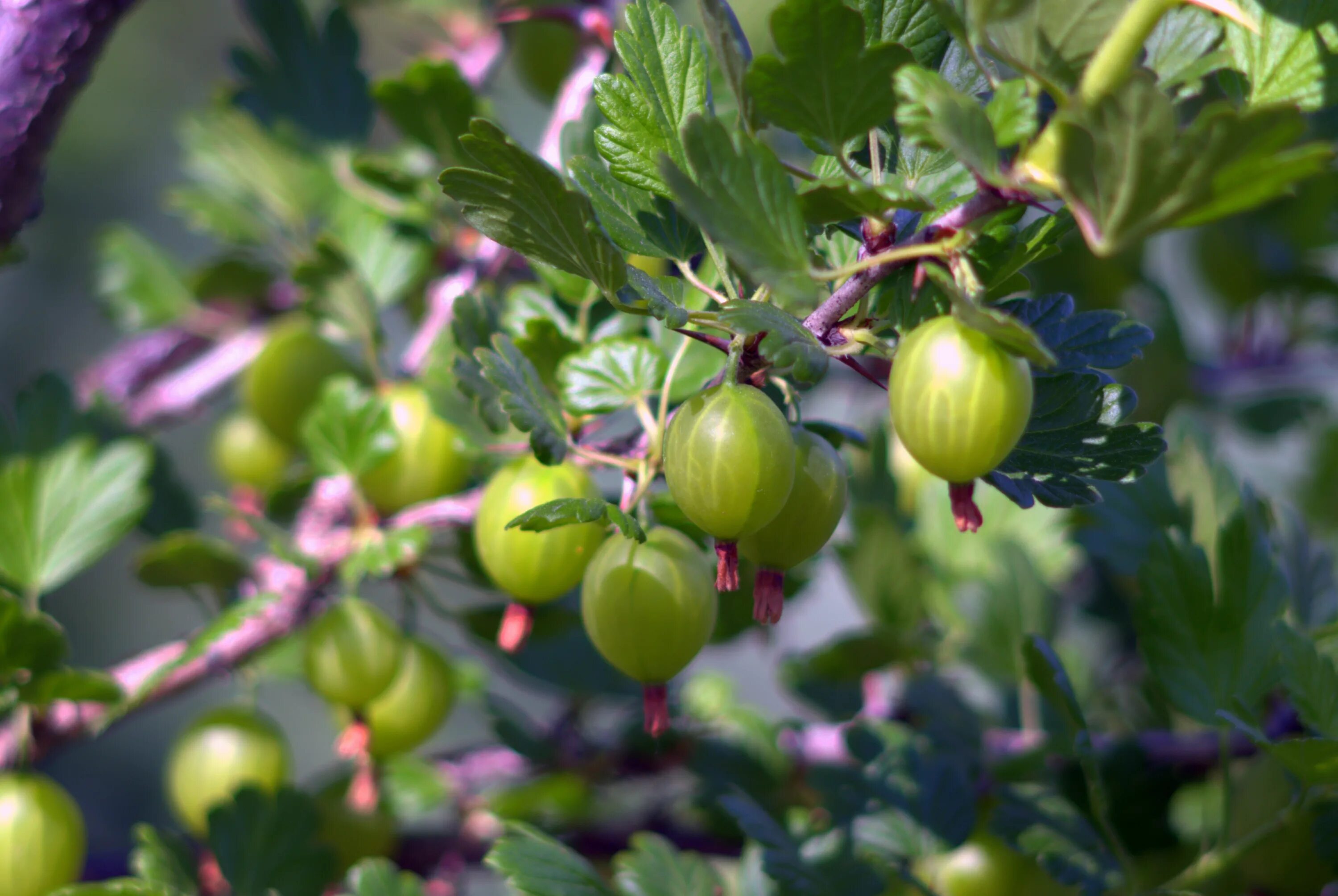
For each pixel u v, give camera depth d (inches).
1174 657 15.7
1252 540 15.7
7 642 15.7
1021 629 19.2
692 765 19.1
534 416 13.8
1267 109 11.8
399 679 17.1
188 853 17.1
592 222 13.2
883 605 19.8
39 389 18.4
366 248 20.6
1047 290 24.0
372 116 23.5
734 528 13.1
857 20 12.7
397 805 19.2
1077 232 23.3
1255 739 14.6
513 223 13.5
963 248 12.8
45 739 16.6
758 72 12.9
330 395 16.7
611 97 13.8
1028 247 13.6
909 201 12.7
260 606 16.2
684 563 13.7
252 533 21.5
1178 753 17.4
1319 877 15.5
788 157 21.9
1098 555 17.0
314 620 17.1
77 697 16.1
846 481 13.8
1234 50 13.7
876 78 12.9
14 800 15.9
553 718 23.0
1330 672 15.0
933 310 13.3
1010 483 13.9
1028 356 12.4
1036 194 12.7
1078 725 15.4
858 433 14.9
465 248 19.4
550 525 13.2
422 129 17.5
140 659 16.9
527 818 19.7
